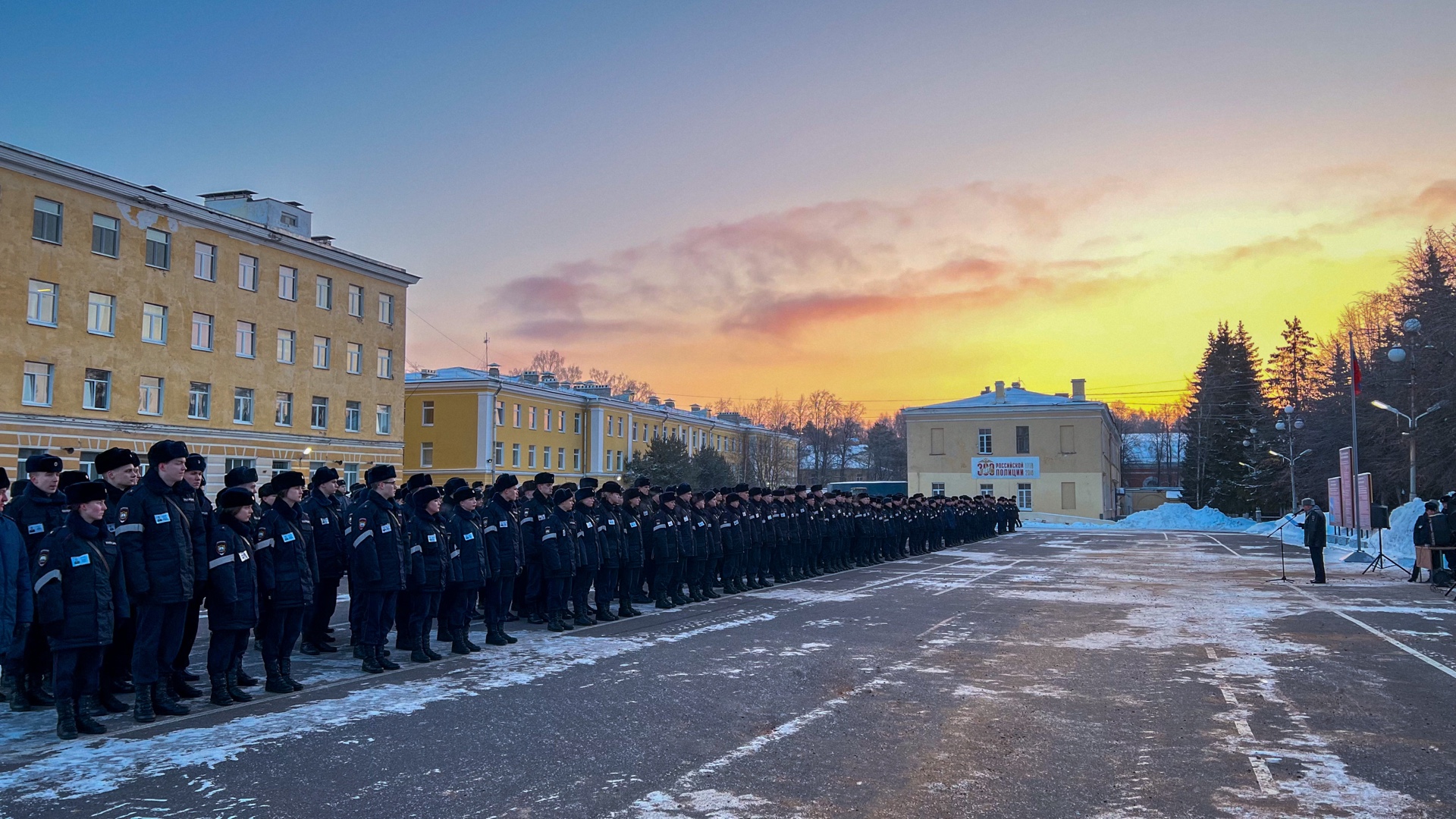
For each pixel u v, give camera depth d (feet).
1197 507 246.27
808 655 35.68
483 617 44.68
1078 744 23.06
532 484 51.93
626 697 28.37
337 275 145.18
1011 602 53.93
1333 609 50.60
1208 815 17.98
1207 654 35.83
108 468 25.77
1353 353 110.63
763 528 63.77
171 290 117.19
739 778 20.34
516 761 21.58
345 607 52.85
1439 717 25.77
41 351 102.06
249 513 28.81
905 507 101.35
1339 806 18.49
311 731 24.39
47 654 28.14
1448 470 135.74
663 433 264.11
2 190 98.78
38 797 19.11
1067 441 212.84
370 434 150.82
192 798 19.04
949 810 18.26
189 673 32.45
